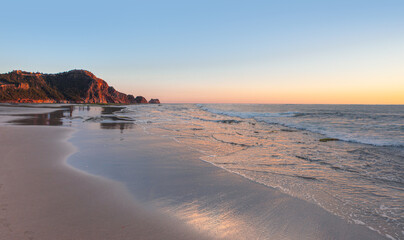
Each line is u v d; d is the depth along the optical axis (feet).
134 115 95.40
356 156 27.32
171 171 19.38
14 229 9.39
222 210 12.37
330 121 78.07
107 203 12.51
